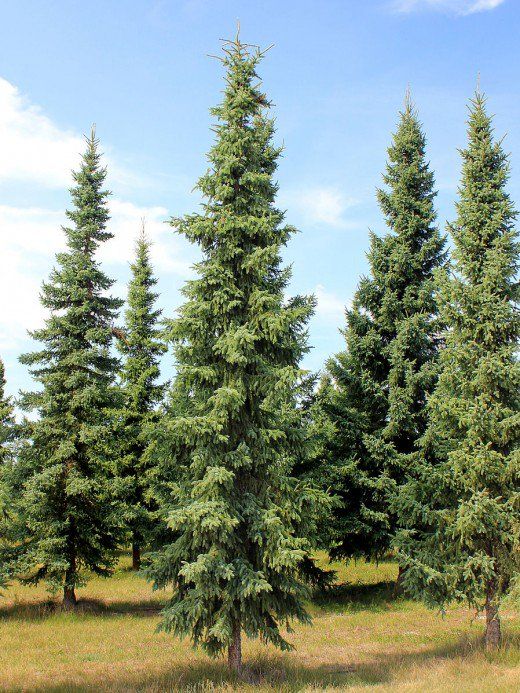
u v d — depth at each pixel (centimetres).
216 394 1227
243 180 1347
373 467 2289
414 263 2384
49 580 2100
